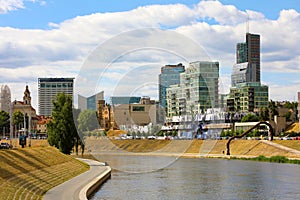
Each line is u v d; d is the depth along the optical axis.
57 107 80.38
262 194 43.06
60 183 42.19
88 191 38.47
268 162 84.88
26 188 35.75
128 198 39.41
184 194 42.34
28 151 53.00
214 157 97.62
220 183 50.53
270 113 151.62
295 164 79.81
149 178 52.78
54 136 77.69
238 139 115.88
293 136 124.25
